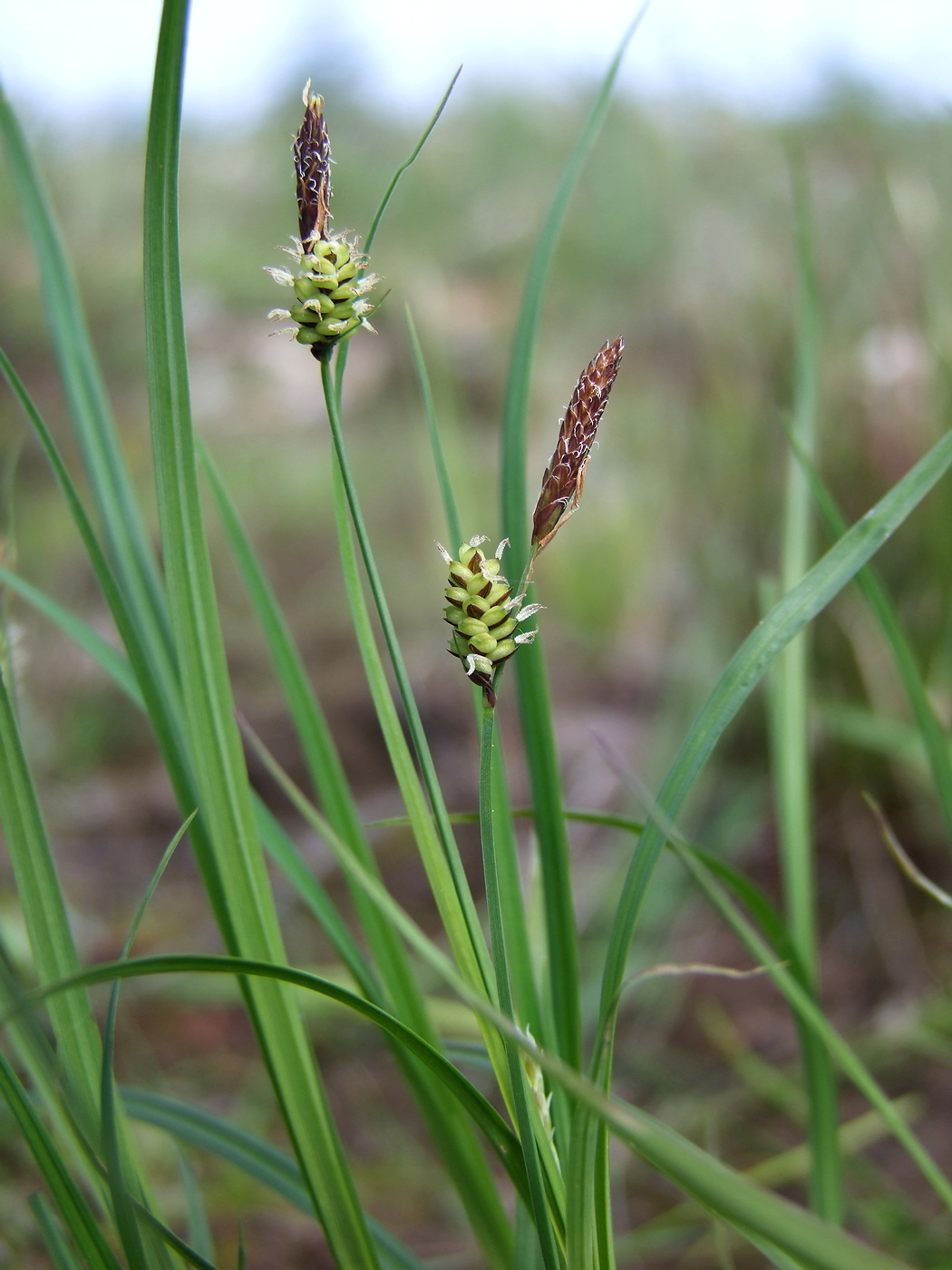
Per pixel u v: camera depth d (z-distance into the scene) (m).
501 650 0.14
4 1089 0.16
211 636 0.16
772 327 0.56
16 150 0.20
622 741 0.56
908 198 0.52
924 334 0.46
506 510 0.19
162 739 0.19
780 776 0.22
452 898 0.16
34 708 0.53
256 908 0.17
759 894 0.20
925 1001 0.40
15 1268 0.25
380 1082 0.39
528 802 0.53
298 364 1.07
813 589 0.15
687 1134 0.35
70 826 0.51
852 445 0.48
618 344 0.14
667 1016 0.41
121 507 0.20
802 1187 0.33
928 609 0.45
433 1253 0.31
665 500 0.65
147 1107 0.20
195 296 1.19
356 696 0.61
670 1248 0.31
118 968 0.14
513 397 0.19
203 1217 0.20
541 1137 0.16
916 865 0.45
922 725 0.19
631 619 0.65
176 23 0.14
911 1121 0.35
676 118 0.91
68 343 0.20
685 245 0.74
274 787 0.55
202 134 1.57
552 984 0.18
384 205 0.15
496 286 1.06
